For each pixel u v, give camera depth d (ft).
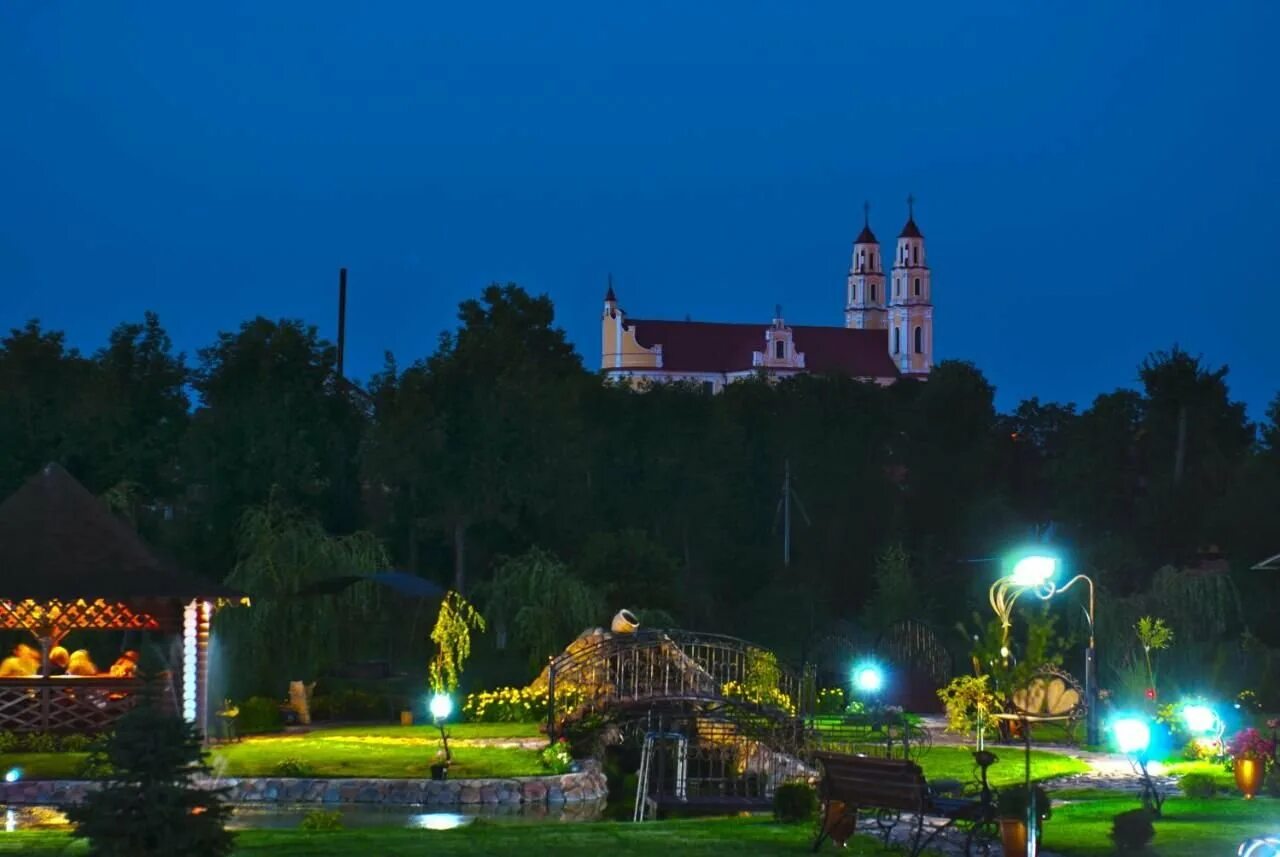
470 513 393.70
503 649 325.83
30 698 185.98
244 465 348.38
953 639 392.47
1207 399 530.27
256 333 368.48
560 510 410.31
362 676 287.89
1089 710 201.26
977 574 415.44
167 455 353.31
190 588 185.98
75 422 341.21
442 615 243.40
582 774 164.35
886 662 297.12
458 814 150.41
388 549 392.27
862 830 112.88
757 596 444.55
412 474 385.29
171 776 77.66
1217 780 150.00
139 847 76.28
